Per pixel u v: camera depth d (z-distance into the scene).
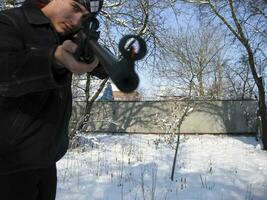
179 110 13.56
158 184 8.03
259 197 7.32
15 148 1.42
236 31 15.57
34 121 1.42
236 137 16.02
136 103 16.98
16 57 1.15
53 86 1.15
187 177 8.66
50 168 1.77
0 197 1.61
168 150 12.28
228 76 23.69
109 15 14.62
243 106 16.67
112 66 0.88
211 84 23.78
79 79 14.75
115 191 7.50
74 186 7.80
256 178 8.59
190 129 16.86
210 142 14.44
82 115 14.47
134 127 16.98
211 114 16.83
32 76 1.13
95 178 8.41
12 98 1.37
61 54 1.10
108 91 17.27
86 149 12.34
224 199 7.22
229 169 9.52
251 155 11.72
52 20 1.38
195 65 17.70
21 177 1.63
